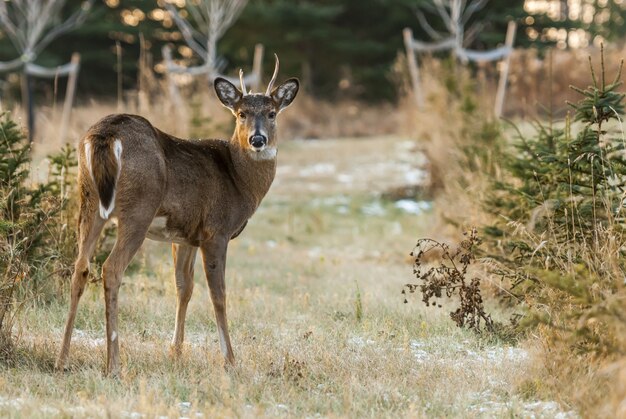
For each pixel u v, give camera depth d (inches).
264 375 393.4
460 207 738.2
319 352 438.6
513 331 481.7
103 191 379.2
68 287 532.4
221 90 450.3
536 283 446.0
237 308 550.0
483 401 369.1
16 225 430.9
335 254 852.6
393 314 544.1
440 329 506.0
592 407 329.7
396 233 962.7
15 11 1979.6
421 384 385.4
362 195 1183.6
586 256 408.8
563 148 481.7
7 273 419.2
